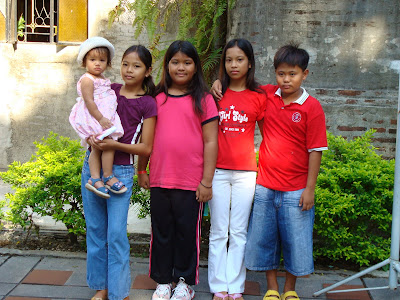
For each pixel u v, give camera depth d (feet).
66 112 17.87
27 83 17.70
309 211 8.45
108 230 8.22
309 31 13.32
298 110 8.16
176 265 8.79
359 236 10.36
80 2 17.03
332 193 10.34
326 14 13.25
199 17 15.34
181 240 8.61
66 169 11.07
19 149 18.04
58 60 17.61
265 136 8.70
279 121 8.38
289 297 8.59
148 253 11.21
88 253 8.55
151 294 9.14
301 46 13.37
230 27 14.25
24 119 17.90
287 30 13.35
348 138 13.32
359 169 10.62
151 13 14.99
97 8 17.30
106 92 8.16
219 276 8.97
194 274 8.69
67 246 11.41
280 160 8.36
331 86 13.41
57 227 12.69
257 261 8.75
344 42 13.29
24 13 17.71
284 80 8.04
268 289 8.93
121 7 16.87
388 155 13.30
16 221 11.00
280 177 8.39
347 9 13.21
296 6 13.30
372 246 10.28
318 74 13.41
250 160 8.83
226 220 8.99
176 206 8.46
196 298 9.10
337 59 13.34
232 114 8.64
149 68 8.42
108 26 16.15
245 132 8.70
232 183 8.88
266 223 8.64
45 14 17.69
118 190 8.02
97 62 8.11
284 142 8.34
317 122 8.11
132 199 11.18
